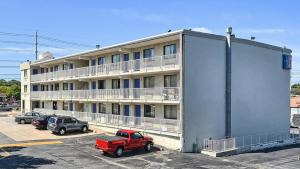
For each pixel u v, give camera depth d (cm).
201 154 2873
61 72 5078
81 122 3897
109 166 2353
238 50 3400
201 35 3098
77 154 2733
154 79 3478
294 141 3878
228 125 3269
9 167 2253
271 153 3062
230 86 3284
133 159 2605
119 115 3800
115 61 4075
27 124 4750
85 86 4803
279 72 3941
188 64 2991
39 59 6475
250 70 3538
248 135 3491
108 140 2653
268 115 3769
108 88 4209
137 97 3531
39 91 5875
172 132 3033
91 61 4550
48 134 3794
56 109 5522
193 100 3019
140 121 3422
